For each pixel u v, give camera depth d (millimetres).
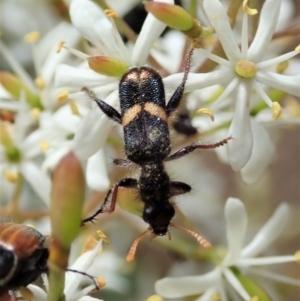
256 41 71
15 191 83
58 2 83
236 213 75
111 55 72
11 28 94
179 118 75
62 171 59
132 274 92
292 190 98
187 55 71
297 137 99
